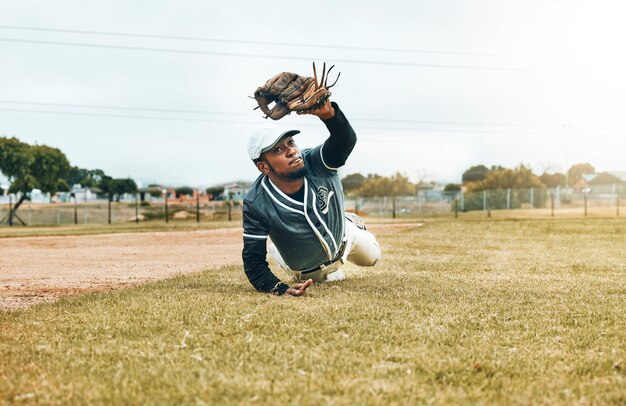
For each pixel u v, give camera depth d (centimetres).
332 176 639
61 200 8956
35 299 669
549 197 5294
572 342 412
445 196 6706
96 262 1166
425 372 343
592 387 318
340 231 663
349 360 364
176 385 318
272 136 602
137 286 703
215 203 5797
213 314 497
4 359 373
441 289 657
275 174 614
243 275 812
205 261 1162
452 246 1360
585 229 2064
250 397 301
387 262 991
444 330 441
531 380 334
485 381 327
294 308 520
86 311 530
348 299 573
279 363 358
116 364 361
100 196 9575
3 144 6347
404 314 498
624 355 380
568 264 966
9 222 4934
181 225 3506
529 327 457
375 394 304
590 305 558
